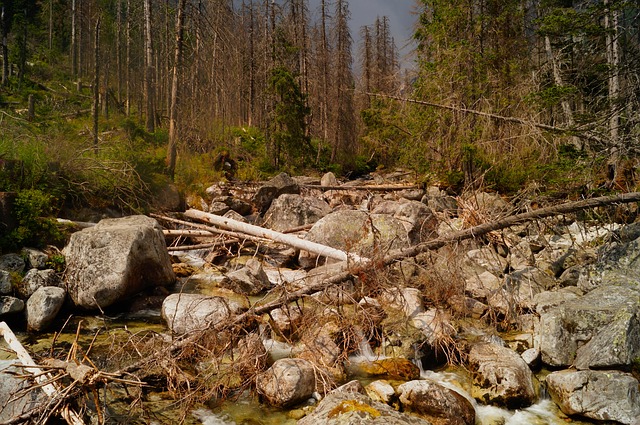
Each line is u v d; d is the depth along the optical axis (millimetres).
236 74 21250
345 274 7840
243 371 6418
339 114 39250
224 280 10531
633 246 8656
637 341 6301
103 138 19469
